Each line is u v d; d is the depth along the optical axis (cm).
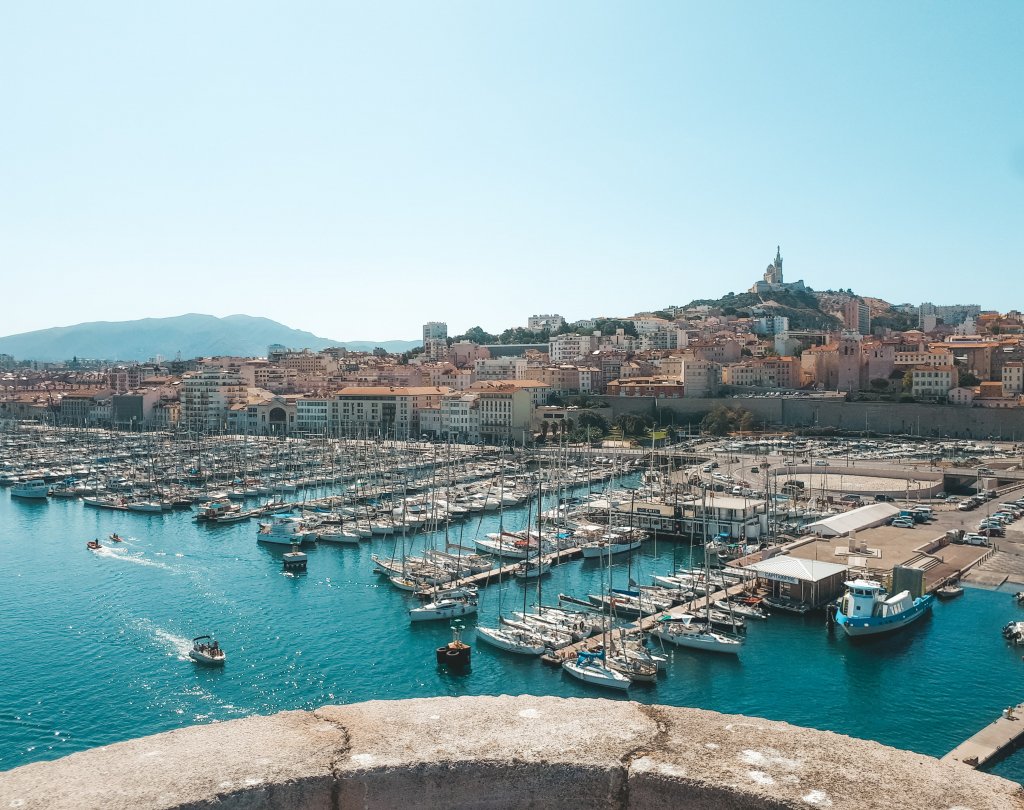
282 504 17112
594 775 1016
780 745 1062
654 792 993
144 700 7556
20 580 11594
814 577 10094
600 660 8212
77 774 990
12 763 6431
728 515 14250
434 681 8050
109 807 924
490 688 7888
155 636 9250
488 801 1023
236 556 13038
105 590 11081
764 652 8669
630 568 12044
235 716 7244
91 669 8281
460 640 8888
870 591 9150
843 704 7400
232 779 981
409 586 11025
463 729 1101
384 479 19950
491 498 17788
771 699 7544
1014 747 6419
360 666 8431
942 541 12988
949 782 976
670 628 8975
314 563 12606
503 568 12000
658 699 7581
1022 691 7581
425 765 1020
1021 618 9544
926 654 8512
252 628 9550
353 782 1002
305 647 8944
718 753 1038
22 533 14962
